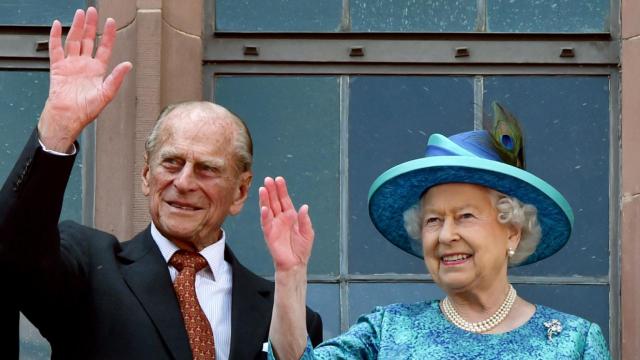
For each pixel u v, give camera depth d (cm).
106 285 1109
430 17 1465
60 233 1126
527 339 1046
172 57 1430
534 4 1464
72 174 1421
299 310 1009
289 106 1450
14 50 1452
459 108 1448
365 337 1068
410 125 1447
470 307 1070
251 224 1420
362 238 1423
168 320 1106
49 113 1028
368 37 1459
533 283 1412
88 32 1054
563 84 1448
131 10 1431
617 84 1446
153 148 1134
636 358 1377
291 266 1010
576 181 1431
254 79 1454
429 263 1073
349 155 1441
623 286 1396
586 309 1406
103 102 1033
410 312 1077
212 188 1130
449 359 1041
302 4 1467
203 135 1131
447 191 1070
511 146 1097
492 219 1070
